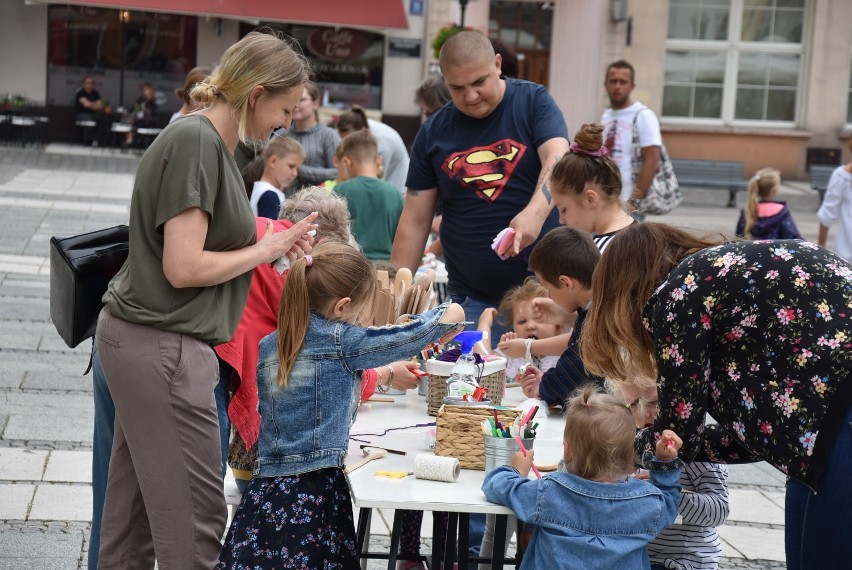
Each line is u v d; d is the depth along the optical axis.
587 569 2.54
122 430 3.04
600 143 3.58
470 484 2.77
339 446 2.81
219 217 2.87
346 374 2.84
